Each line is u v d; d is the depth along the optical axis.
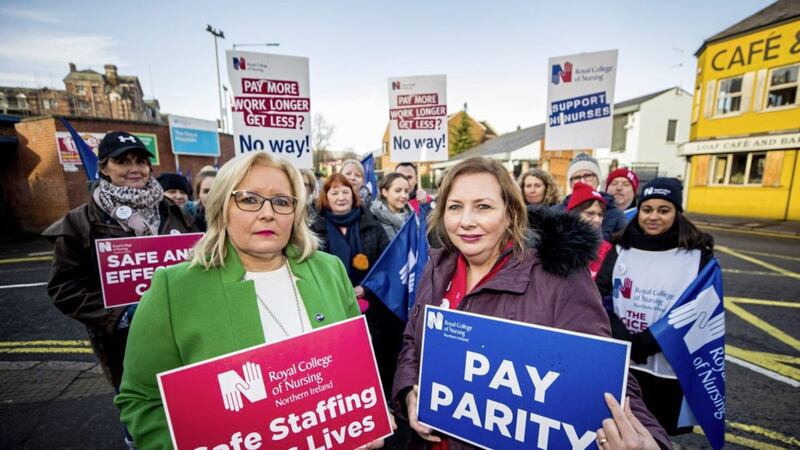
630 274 2.11
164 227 2.28
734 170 13.62
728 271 6.66
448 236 1.49
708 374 1.84
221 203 1.25
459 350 1.26
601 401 1.03
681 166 22.09
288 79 3.51
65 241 1.93
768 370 3.32
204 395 1.05
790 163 12.03
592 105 4.09
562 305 1.18
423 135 4.85
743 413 2.73
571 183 4.16
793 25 11.56
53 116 10.03
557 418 1.08
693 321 1.84
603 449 0.99
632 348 1.90
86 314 1.90
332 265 1.62
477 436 1.21
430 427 1.30
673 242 2.02
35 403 2.98
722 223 12.01
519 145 25.34
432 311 1.33
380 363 2.83
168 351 1.16
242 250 1.30
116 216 2.04
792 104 11.84
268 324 1.30
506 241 1.34
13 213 11.01
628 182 3.88
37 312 4.98
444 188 1.43
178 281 1.21
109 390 3.17
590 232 1.22
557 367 1.09
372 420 1.27
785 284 5.89
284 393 1.15
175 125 12.91
